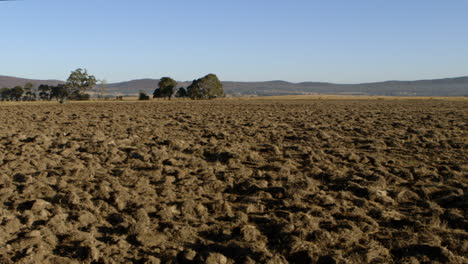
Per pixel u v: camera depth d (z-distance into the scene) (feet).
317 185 32.78
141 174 36.40
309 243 20.80
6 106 185.78
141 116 106.52
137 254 20.29
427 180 33.76
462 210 26.22
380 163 40.83
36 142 54.03
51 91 432.66
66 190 30.63
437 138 56.70
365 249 20.30
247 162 42.19
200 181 33.68
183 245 21.29
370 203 28.04
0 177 33.60
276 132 65.77
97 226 24.06
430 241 21.22
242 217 24.93
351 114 110.63
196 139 58.13
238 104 204.85
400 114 108.17
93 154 46.21
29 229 23.29
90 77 438.81
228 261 19.60
